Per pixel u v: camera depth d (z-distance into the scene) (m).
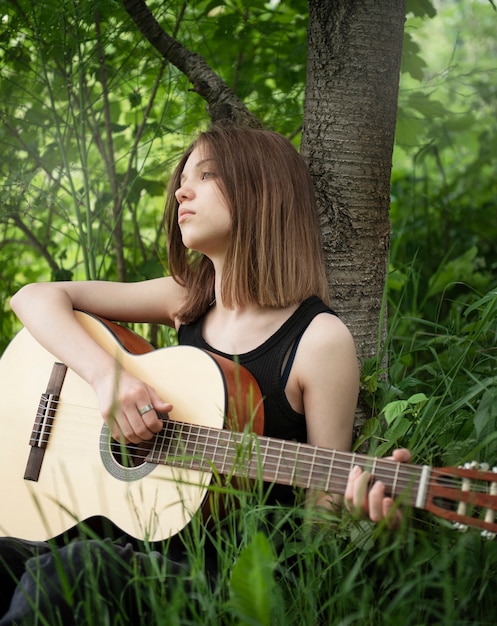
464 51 7.85
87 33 2.95
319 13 2.55
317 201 2.55
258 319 2.21
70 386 2.28
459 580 1.66
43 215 3.86
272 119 3.39
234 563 1.70
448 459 2.09
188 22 3.32
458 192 4.89
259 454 1.76
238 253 2.21
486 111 4.68
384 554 1.78
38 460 2.23
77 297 2.46
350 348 2.12
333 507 1.87
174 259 2.44
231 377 2.09
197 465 2.01
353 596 1.70
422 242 4.22
